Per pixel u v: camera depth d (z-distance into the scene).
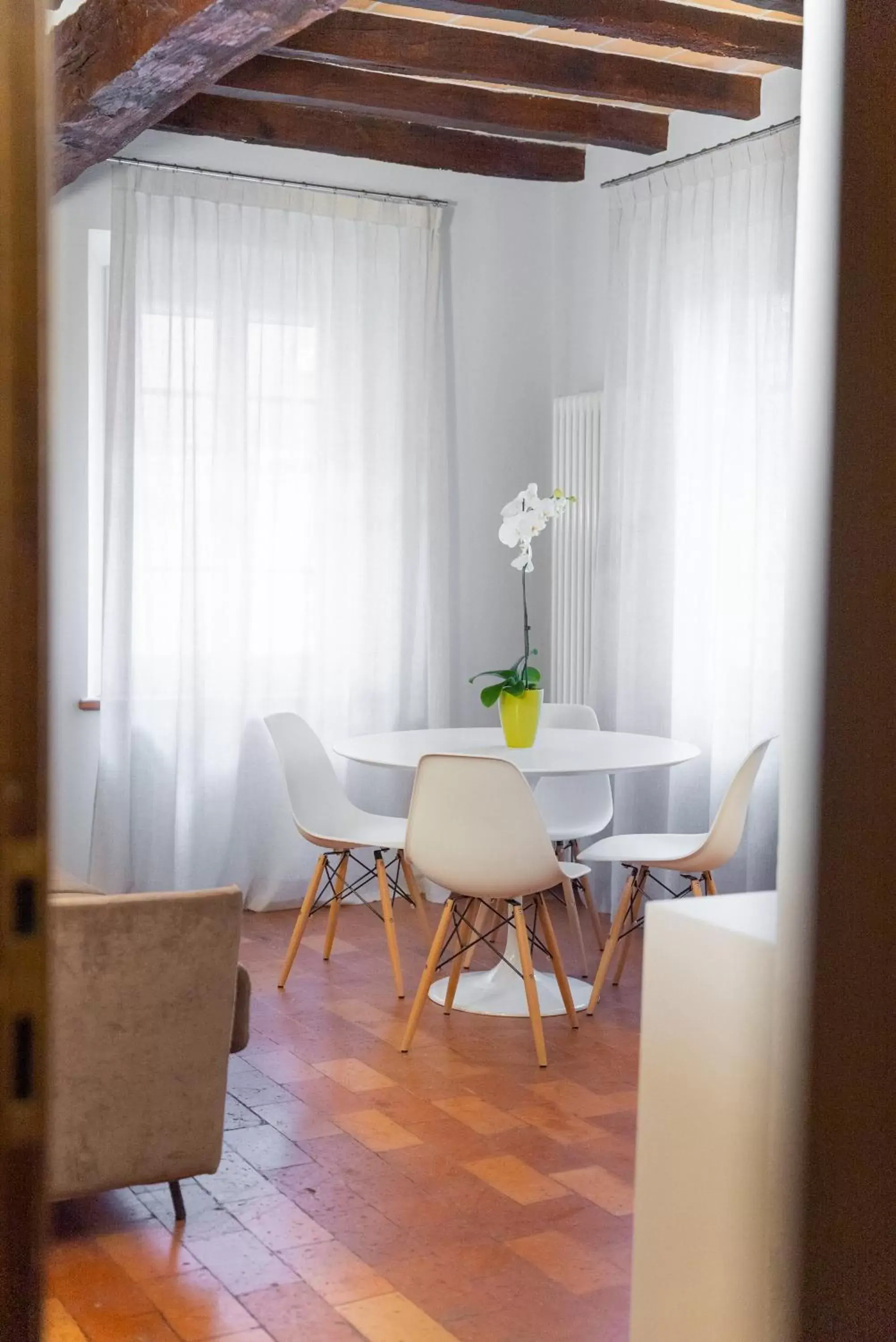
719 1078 1.50
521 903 3.70
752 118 4.91
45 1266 0.79
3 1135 0.77
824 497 1.10
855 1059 1.14
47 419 0.78
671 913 1.59
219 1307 2.37
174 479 5.12
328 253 5.45
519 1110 3.30
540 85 4.58
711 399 5.01
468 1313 2.36
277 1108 3.31
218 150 5.23
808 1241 1.16
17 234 0.76
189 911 2.54
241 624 5.27
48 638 0.78
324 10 3.31
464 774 3.54
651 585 5.26
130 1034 2.54
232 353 5.23
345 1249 2.60
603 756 4.03
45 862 0.78
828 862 1.12
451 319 5.81
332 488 5.48
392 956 4.25
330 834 4.45
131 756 5.08
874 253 1.09
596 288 5.78
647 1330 1.62
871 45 1.08
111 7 3.79
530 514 4.23
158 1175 2.62
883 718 1.12
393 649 5.65
